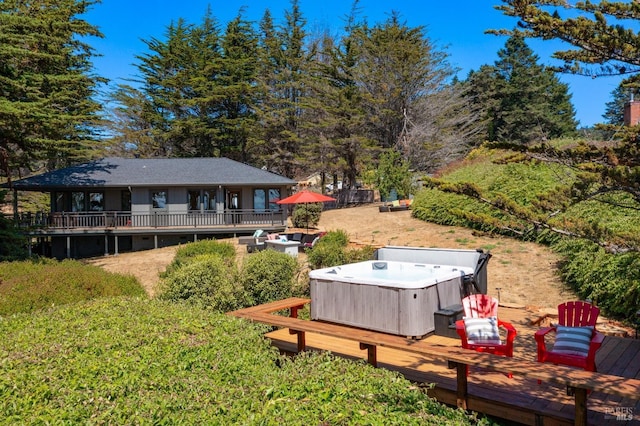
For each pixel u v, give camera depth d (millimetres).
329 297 8477
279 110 38906
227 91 39438
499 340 6277
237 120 40469
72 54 28297
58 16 21953
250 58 40969
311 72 38688
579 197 4340
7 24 17672
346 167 35250
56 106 22344
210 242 18812
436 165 34188
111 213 25781
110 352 4930
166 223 25672
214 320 6320
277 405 3732
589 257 10367
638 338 7758
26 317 6723
